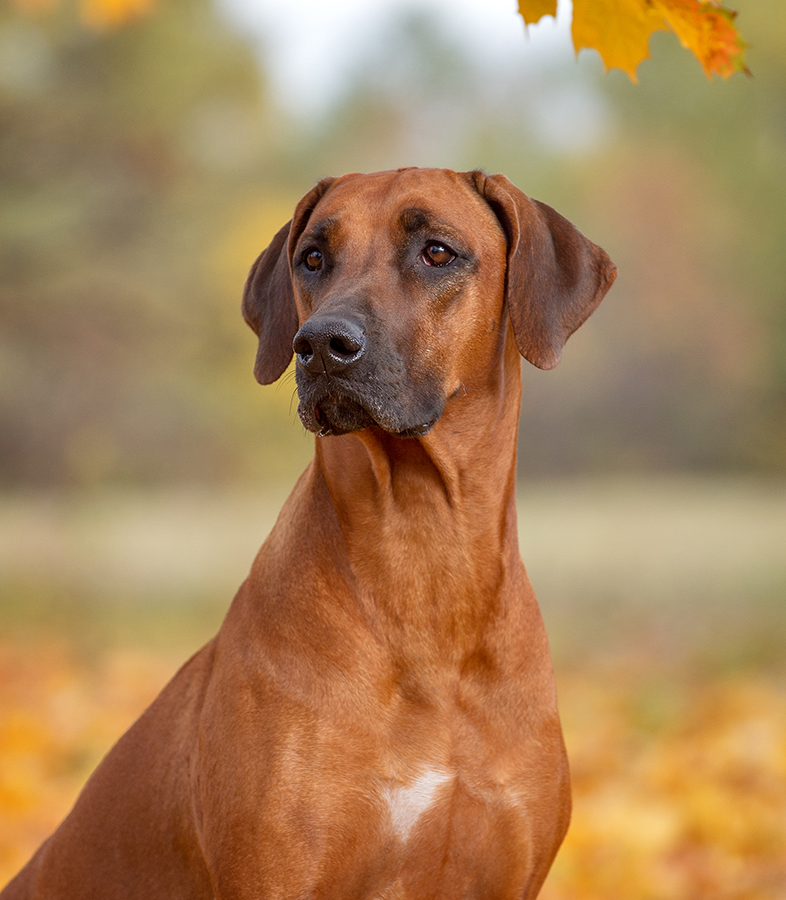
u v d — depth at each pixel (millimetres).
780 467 49281
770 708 8578
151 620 15352
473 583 3850
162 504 37656
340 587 3816
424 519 3844
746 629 13266
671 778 7180
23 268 26781
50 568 22750
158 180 28672
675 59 42000
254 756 3645
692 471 54000
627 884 5832
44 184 27219
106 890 4082
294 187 32250
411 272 3908
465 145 64938
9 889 4516
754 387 44469
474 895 3885
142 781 4031
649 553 25750
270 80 29312
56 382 30516
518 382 4223
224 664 3836
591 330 53844
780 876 5832
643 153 50125
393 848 3705
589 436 56125
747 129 40562
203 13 28109
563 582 20125
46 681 10961
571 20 4141
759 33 29938
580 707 9586
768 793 6762
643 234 50656
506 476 4039
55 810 7039
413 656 3791
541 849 3881
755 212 40969
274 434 35750
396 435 3727
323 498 3920
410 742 3730
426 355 3848
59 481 32500
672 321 51250
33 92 25938
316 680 3705
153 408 33062
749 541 28094
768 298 40281
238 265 28875
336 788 3643
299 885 3615
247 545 28891
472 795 3762
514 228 4078
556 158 60750
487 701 3832
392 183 4066
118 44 26391
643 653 12492
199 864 3877
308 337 3594
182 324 28406
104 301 27422
